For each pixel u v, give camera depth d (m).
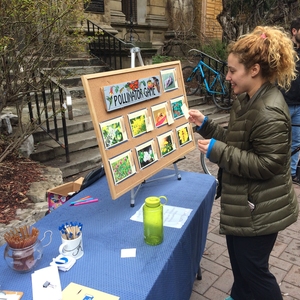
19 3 3.05
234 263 1.87
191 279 1.86
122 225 1.77
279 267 2.65
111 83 1.82
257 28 1.53
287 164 1.56
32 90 3.56
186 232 1.71
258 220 1.56
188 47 11.22
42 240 1.63
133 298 1.23
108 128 1.78
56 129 4.31
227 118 7.66
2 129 4.16
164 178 2.42
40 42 3.48
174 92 2.34
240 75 1.51
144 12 11.45
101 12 8.30
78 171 4.35
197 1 11.98
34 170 3.66
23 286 1.29
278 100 1.47
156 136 2.15
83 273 1.37
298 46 3.57
